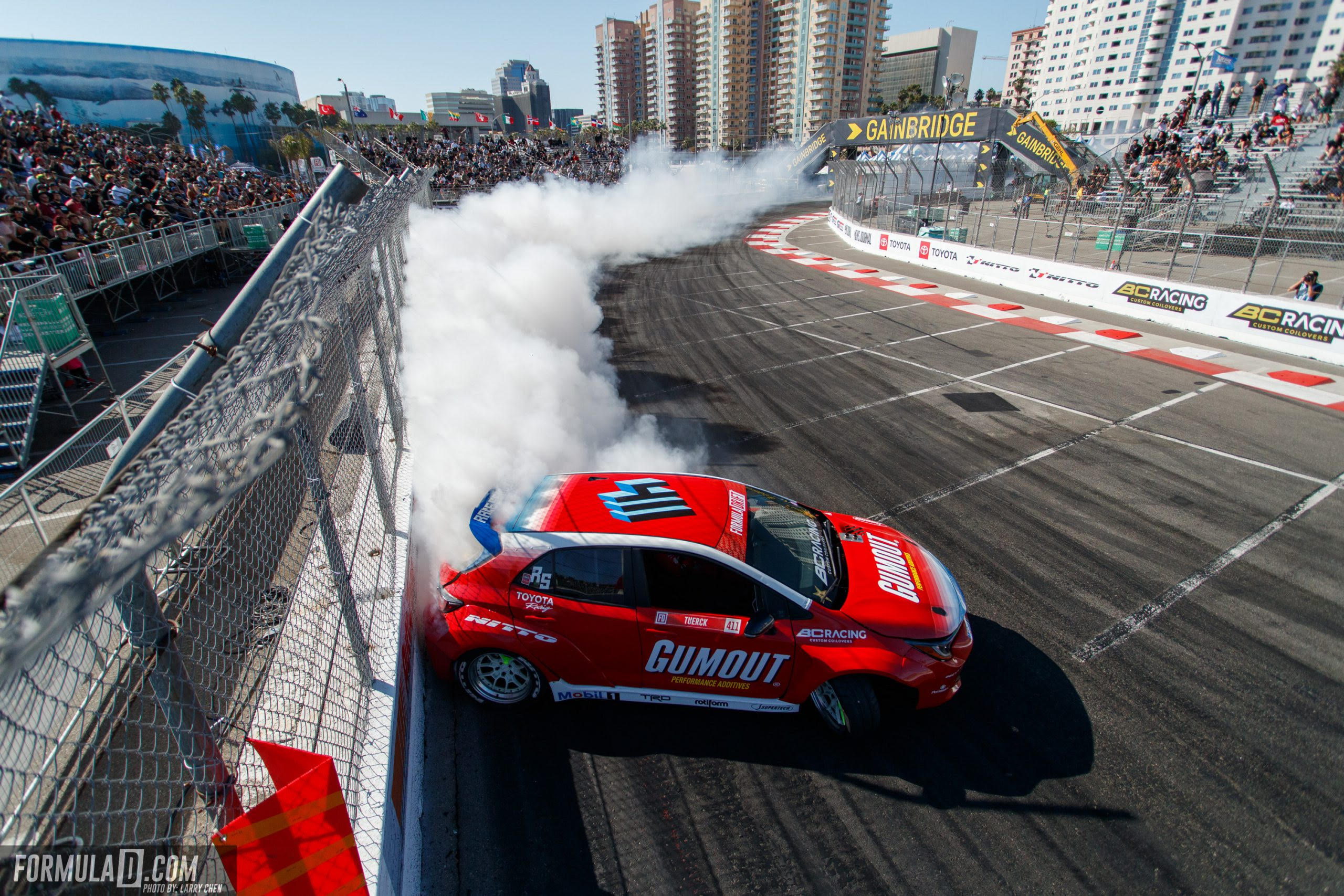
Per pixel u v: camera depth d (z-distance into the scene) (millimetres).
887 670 3693
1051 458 7531
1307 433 8102
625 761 3725
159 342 11820
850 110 114125
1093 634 4773
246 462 1421
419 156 35031
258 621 3014
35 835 1500
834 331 13031
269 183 29469
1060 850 3248
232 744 2621
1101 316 13953
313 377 1590
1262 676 4375
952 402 9297
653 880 3084
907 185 22906
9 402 7438
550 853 3197
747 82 122625
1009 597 5188
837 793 3547
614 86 154500
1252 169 17750
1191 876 3133
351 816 2656
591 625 3766
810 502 6629
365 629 3633
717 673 3814
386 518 4336
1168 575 5438
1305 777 3660
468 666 3957
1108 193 22078
